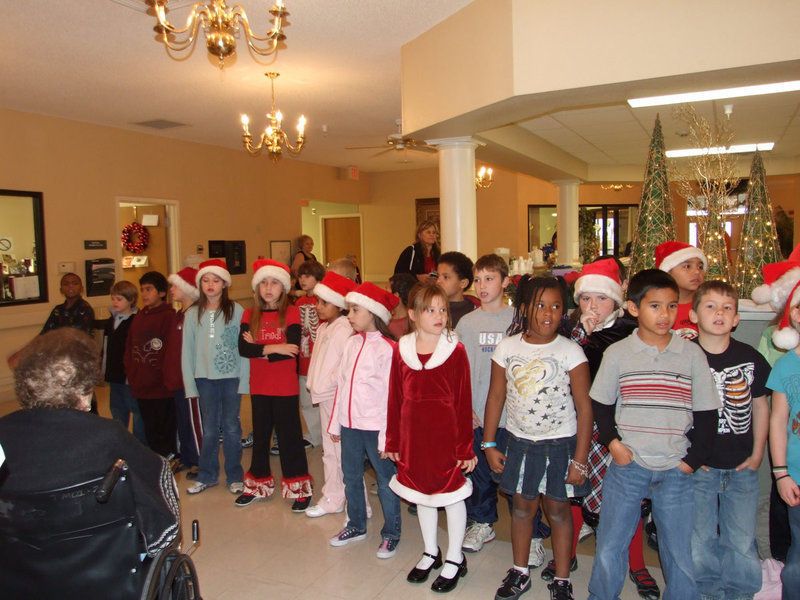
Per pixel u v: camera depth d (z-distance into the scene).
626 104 5.83
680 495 2.07
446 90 4.33
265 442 3.47
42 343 1.53
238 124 7.40
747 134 7.69
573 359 2.26
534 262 7.73
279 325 3.36
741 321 2.91
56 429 1.44
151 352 3.89
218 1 3.00
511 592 2.39
